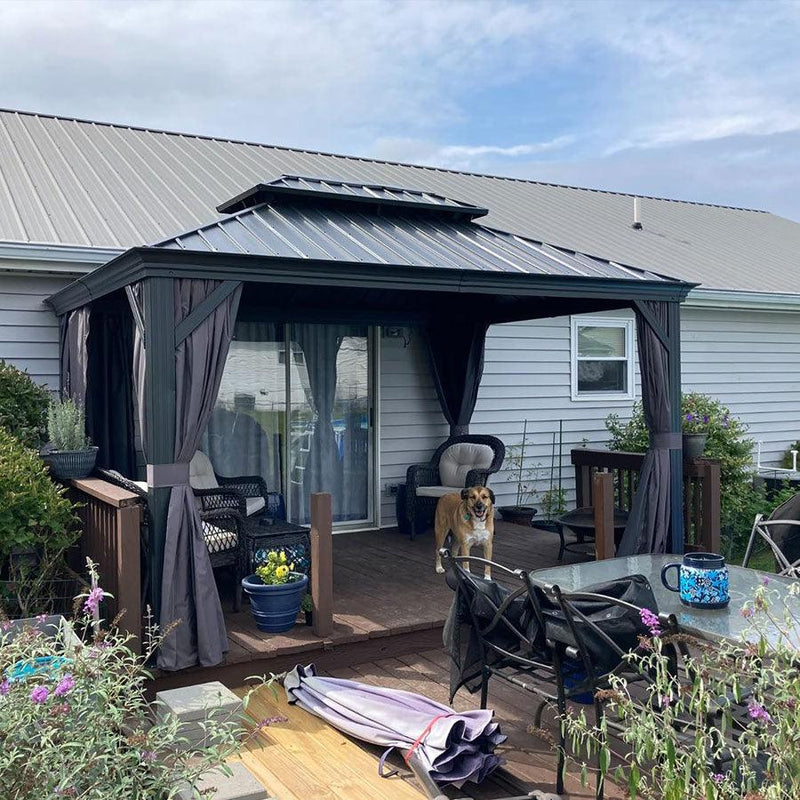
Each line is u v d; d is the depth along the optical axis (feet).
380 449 27.20
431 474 26.27
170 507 13.99
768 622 10.40
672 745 7.63
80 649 7.92
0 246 19.51
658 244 35.81
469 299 25.89
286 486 25.48
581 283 18.42
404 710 12.13
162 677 13.88
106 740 7.02
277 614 15.58
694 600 11.26
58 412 17.40
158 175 27.73
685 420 25.27
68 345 20.57
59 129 31.22
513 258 18.71
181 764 7.68
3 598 15.35
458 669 12.11
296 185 19.11
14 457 15.61
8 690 7.03
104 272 15.98
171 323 14.03
